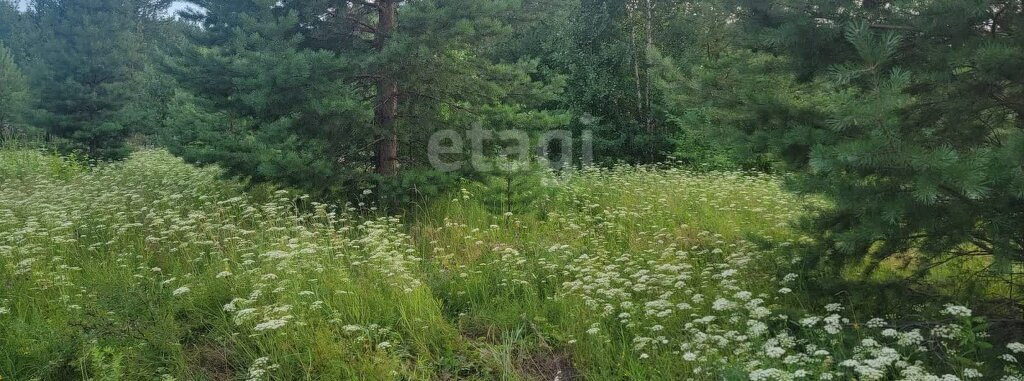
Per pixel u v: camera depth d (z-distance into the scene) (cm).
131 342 451
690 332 448
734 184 1000
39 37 2359
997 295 443
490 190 811
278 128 717
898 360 360
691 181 1005
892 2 420
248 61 689
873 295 426
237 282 545
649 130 1606
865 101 363
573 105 1602
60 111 1638
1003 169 334
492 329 510
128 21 1822
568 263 630
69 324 448
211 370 456
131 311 489
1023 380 334
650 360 437
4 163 1309
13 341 462
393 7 839
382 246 596
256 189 820
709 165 1362
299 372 441
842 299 443
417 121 845
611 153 1616
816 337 420
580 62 1620
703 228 741
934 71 393
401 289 539
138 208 835
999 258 364
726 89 494
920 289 429
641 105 1639
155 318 475
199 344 489
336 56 818
